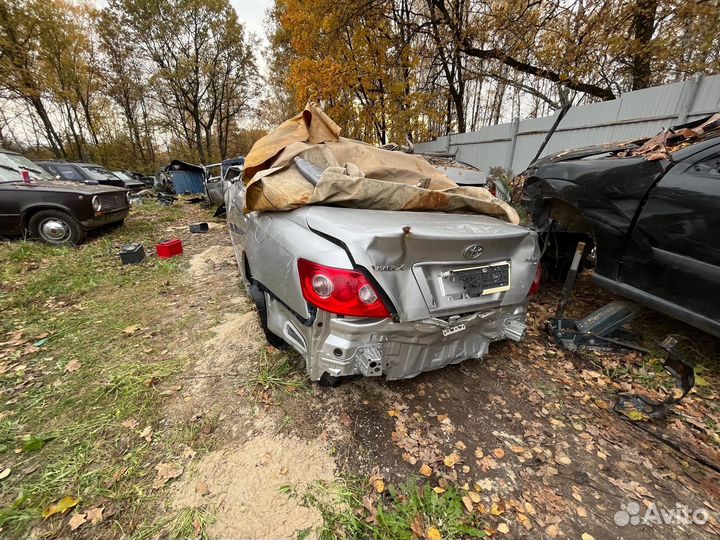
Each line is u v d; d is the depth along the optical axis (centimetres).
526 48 611
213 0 2120
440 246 160
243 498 148
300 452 171
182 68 2136
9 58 1502
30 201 497
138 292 367
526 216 365
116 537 133
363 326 154
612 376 231
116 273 421
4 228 504
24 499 146
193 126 2745
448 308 169
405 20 1012
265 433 182
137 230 658
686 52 511
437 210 221
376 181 204
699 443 178
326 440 178
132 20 2041
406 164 292
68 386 218
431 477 161
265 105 2878
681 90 412
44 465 163
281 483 155
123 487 152
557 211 305
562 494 154
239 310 321
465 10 779
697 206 186
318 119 299
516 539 136
